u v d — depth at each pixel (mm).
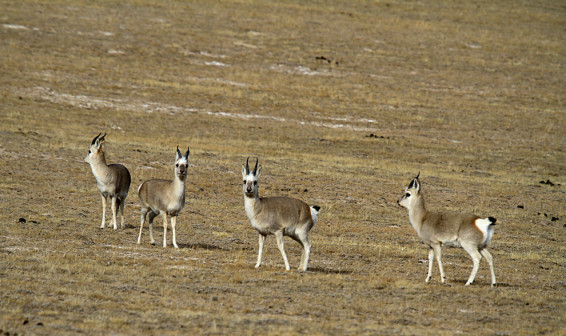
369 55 188500
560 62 195875
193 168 96812
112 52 167375
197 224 67875
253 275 45469
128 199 78250
